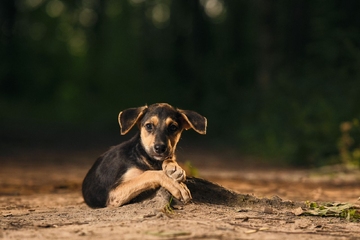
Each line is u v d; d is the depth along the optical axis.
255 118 23.31
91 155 18.83
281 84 20.25
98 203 7.36
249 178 12.55
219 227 5.67
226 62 31.52
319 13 20.12
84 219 6.23
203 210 6.56
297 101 18.72
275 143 18.34
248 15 32.47
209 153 20.77
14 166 14.89
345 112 15.90
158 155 7.00
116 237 5.24
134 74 39.84
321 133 16.00
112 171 7.23
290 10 23.56
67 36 43.38
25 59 39.75
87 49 42.88
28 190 10.21
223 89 29.95
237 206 7.05
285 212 6.77
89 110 36.12
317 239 5.50
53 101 38.75
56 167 14.97
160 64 39.16
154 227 5.57
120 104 36.62
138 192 6.76
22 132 26.42
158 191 6.70
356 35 18.09
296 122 17.41
